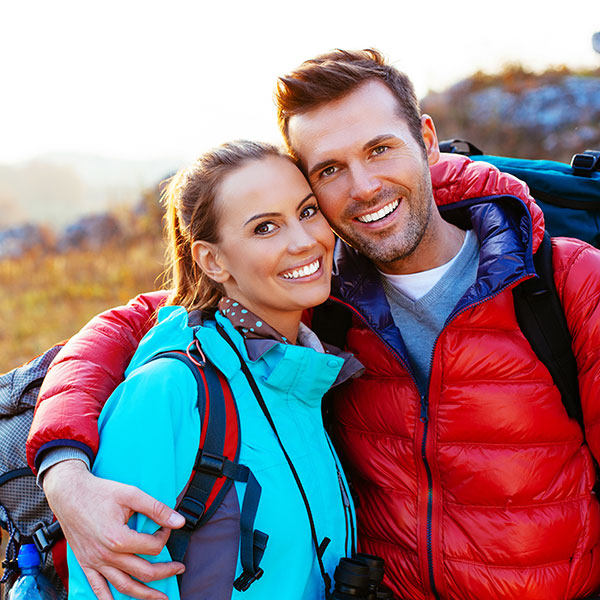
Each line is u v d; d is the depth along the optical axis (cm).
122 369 196
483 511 197
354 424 215
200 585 163
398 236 200
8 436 198
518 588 194
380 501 211
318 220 192
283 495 170
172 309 196
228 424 170
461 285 209
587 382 192
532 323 195
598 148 1052
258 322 185
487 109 1177
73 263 1223
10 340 853
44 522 195
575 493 201
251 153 187
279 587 168
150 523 156
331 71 194
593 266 194
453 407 198
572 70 1208
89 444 167
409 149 198
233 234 185
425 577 204
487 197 213
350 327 220
